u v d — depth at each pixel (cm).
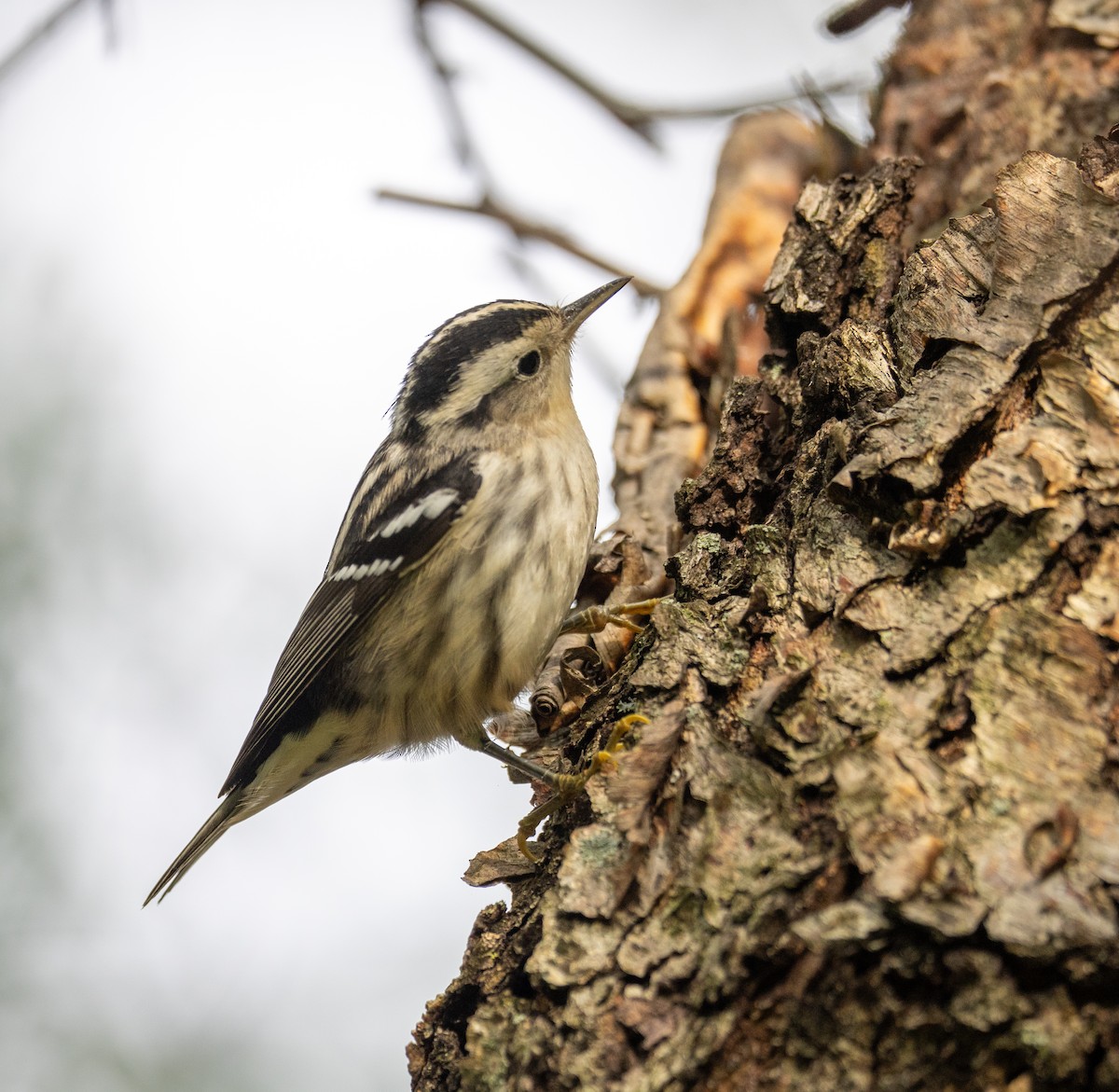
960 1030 573
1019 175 820
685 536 1012
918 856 600
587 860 685
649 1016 626
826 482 792
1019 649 670
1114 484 700
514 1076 654
